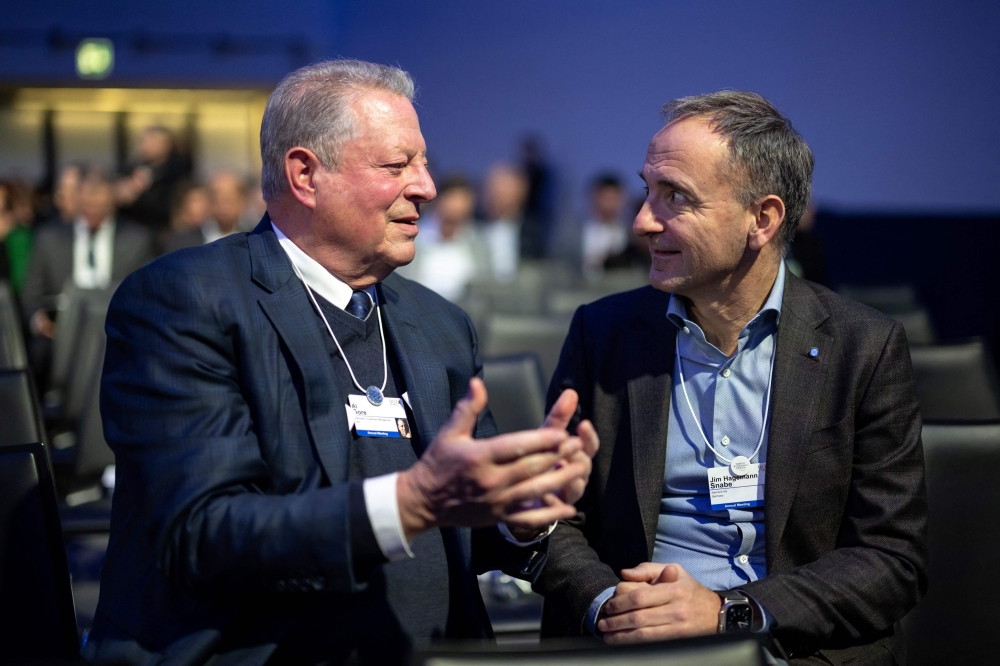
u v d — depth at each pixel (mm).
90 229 5883
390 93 1443
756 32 7504
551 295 4598
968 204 6605
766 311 1538
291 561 1180
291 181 1423
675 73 8156
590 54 8633
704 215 1460
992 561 1619
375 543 1171
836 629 1426
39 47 10031
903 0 6762
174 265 1387
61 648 1370
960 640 1611
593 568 1509
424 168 1471
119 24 10125
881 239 6219
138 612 1303
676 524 1562
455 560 1436
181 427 1280
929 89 6707
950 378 2320
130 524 1342
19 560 1368
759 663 969
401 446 1435
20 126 10688
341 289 1468
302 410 1363
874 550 1461
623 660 958
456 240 6953
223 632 1266
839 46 7039
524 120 9000
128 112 10867
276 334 1380
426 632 1367
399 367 1500
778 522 1474
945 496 1659
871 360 1510
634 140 8477
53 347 4121
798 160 1492
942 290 6117
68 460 2758
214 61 10273
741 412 1549
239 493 1258
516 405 2273
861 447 1507
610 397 1630
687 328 1574
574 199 8680
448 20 9273
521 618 1877
